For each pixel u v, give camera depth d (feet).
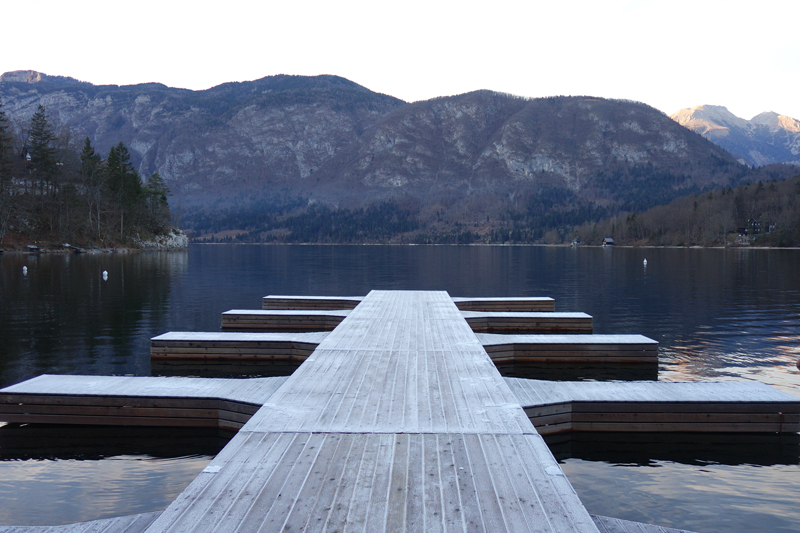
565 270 155.53
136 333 55.16
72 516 19.51
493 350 44.52
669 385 31.19
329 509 13.15
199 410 28.27
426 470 15.42
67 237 230.48
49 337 52.80
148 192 307.37
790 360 45.06
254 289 98.89
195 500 13.60
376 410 20.67
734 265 172.35
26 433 27.84
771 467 24.36
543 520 12.72
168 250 312.71
